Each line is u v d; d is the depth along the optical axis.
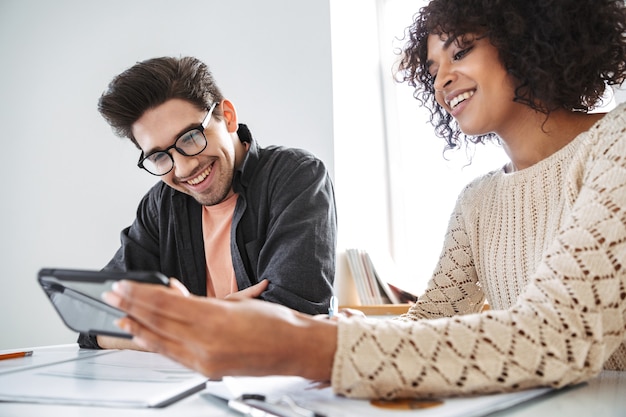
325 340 0.42
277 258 1.03
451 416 0.37
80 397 0.45
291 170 1.16
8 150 2.38
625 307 0.47
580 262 0.46
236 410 0.42
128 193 2.10
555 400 0.44
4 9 2.47
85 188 2.19
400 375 0.41
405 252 1.96
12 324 2.28
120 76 1.07
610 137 0.58
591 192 0.52
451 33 0.77
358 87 1.90
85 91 2.24
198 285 1.23
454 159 1.89
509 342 0.43
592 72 0.74
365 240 1.85
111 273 0.42
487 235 0.86
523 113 0.78
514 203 0.80
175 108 1.04
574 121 0.77
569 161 0.72
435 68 0.85
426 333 0.43
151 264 1.26
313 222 1.07
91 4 2.28
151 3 2.14
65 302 0.50
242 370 0.39
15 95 2.40
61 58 2.32
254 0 1.91
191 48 2.02
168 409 0.43
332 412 0.38
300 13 1.82
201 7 2.02
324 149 1.72
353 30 1.91
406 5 2.04
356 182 1.83
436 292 0.93
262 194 1.17
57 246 2.22
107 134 2.17
